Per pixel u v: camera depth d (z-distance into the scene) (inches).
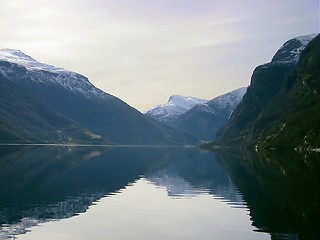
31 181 3376.0
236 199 2470.5
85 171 4416.8
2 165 4955.7
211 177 3796.8
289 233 1622.8
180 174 4148.6
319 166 4544.8
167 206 2276.1
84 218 1947.6
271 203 2267.5
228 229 1726.1
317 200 2299.5
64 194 2699.3
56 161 6063.0
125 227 1776.6
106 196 2637.8
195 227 1772.9
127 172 4372.5
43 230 1712.6
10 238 1590.8
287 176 3570.4
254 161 5935.0
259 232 1657.2
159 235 1653.5
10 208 2171.5
